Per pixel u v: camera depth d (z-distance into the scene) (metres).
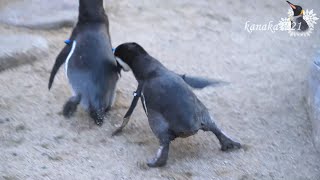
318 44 17.73
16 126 12.03
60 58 12.25
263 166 11.12
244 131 12.41
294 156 11.53
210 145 11.81
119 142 11.73
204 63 15.95
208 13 19.95
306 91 13.48
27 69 14.67
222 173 10.80
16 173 10.43
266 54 16.83
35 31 17.17
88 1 12.24
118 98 13.59
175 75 11.30
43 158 11.00
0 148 11.23
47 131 11.96
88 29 12.28
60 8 18.17
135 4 20.36
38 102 13.09
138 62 11.42
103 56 12.06
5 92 13.42
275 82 14.87
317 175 10.95
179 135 10.89
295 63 16.23
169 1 20.86
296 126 12.66
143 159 11.15
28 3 18.41
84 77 11.89
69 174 10.52
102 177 10.50
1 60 14.45
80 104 12.20
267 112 13.27
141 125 12.45
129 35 17.58
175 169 10.89
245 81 14.91
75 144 11.56
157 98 10.88
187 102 10.80
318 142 11.77
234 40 17.81
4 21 17.31
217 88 14.33
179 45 17.09
